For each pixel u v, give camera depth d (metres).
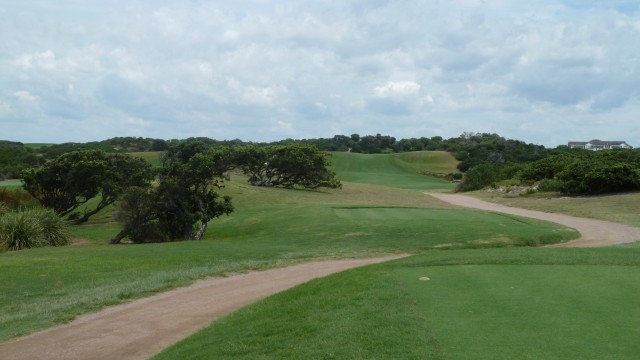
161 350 9.67
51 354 9.77
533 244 23.77
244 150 33.06
